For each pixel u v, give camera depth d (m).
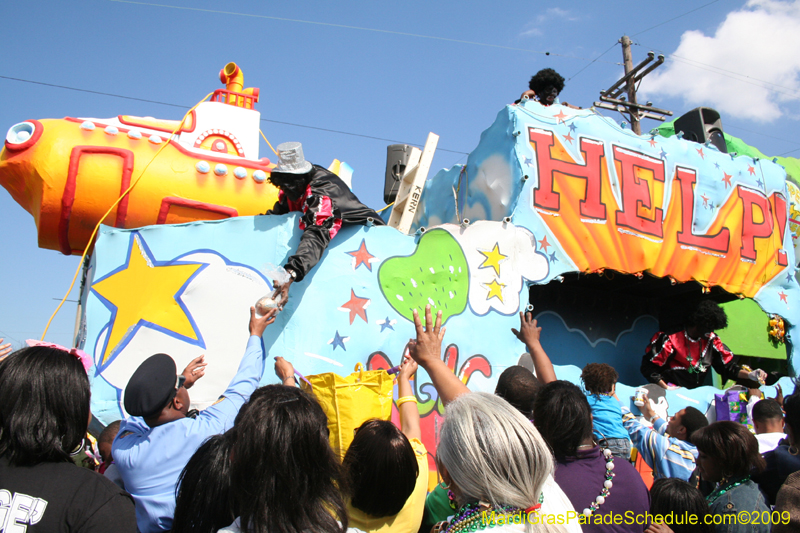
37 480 1.62
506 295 5.22
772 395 6.17
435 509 2.38
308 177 4.43
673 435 3.99
